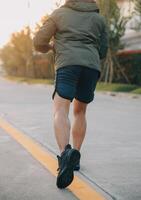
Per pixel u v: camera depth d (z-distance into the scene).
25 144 5.84
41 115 9.51
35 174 4.25
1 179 4.08
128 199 3.53
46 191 3.70
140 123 8.45
